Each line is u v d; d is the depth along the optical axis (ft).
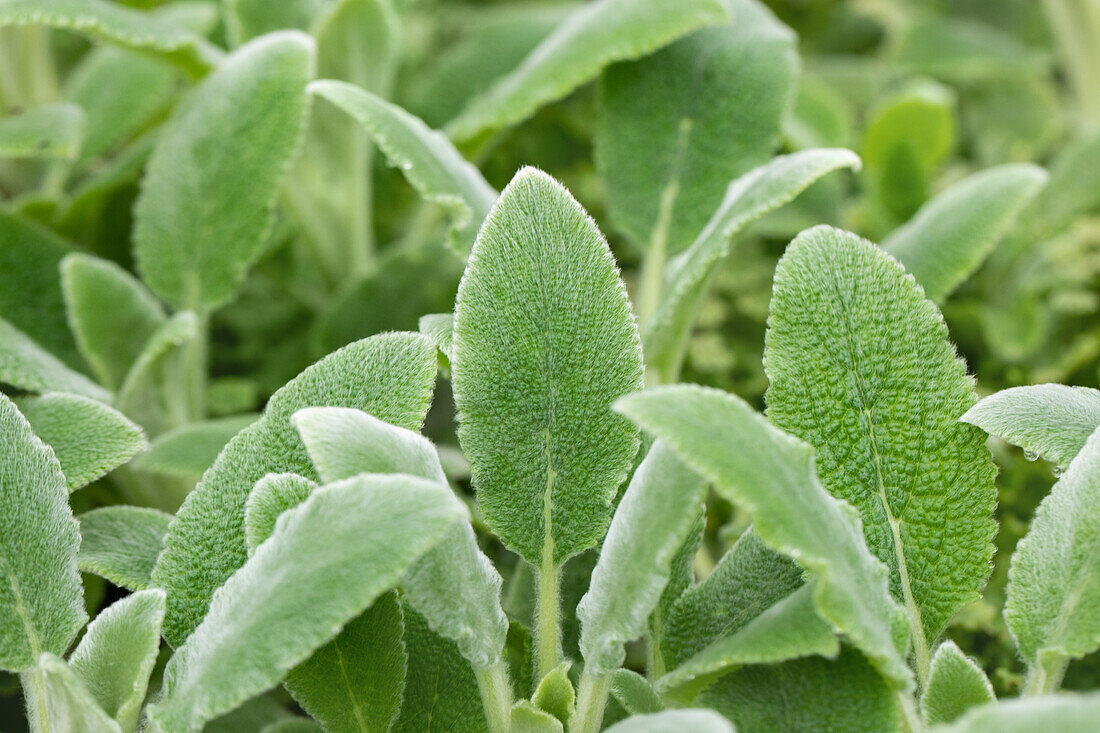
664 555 2.61
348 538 2.58
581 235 2.76
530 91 3.20
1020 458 3.29
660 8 3.18
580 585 2.88
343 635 2.73
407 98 3.90
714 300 3.69
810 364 2.76
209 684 2.58
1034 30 5.25
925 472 2.77
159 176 3.16
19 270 3.19
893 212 3.69
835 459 2.76
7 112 3.50
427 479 2.65
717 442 2.56
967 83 4.77
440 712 2.77
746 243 3.89
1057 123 4.59
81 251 3.23
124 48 3.23
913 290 2.78
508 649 2.83
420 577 2.65
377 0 3.30
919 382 2.78
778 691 2.65
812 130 3.66
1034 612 2.72
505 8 4.83
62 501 2.75
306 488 2.69
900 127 3.66
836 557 2.58
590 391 2.76
